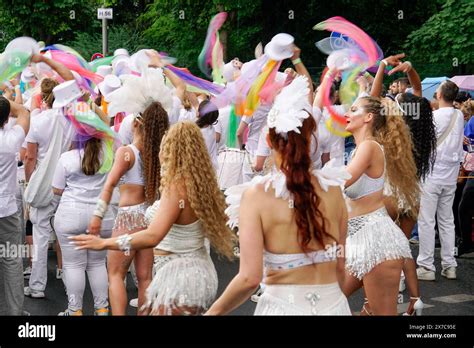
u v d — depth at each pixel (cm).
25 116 551
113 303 481
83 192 538
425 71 1479
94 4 1872
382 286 438
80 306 541
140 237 376
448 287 701
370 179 439
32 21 1750
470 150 827
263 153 654
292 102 312
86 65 761
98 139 544
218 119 778
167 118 483
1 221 532
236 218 324
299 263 307
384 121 488
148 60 639
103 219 530
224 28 1691
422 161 607
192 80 749
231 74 877
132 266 695
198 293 397
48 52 726
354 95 656
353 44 638
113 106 483
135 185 484
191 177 390
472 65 1519
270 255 310
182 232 396
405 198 502
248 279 301
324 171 319
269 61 692
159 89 486
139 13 2231
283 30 1778
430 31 1407
